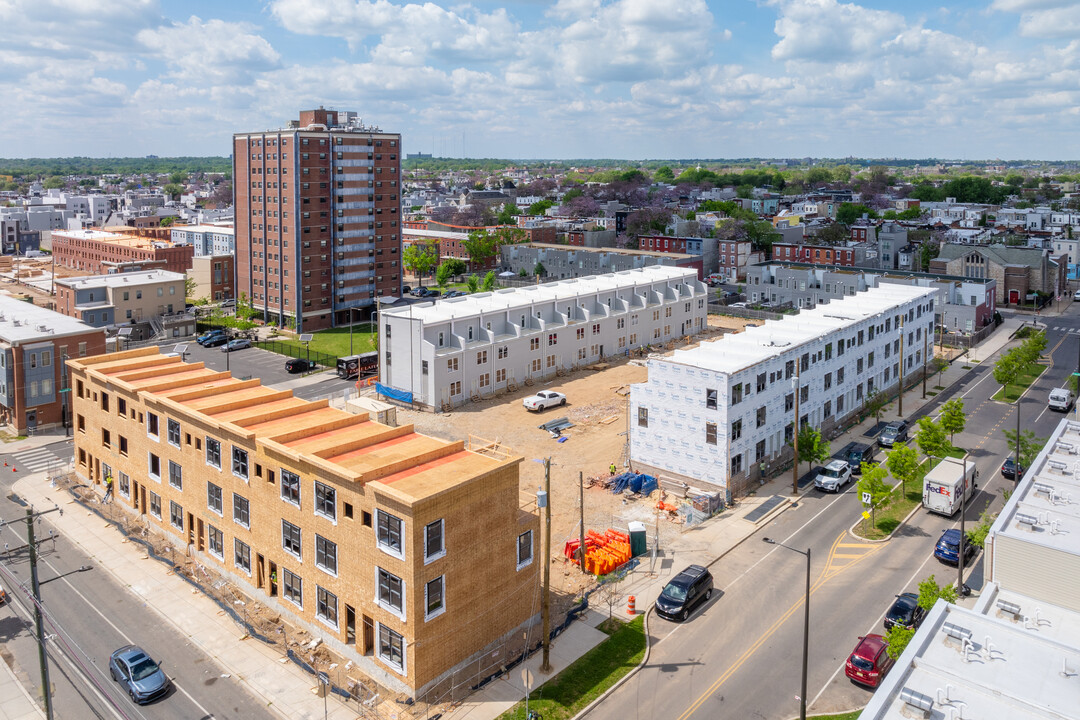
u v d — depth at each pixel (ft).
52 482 211.00
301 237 409.90
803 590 155.53
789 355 217.56
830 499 200.75
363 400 225.56
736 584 158.20
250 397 178.29
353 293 440.86
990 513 189.26
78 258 616.80
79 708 122.01
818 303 440.45
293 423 162.20
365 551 127.24
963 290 397.19
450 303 309.83
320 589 138.31
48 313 292.81
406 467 134.82
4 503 197.67
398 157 454.81
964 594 149.59
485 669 130.52
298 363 333.42
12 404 251.39
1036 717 79.00
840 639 138.72
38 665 133.39
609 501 199.82
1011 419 264.52
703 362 205.36
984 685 83.25
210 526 163.53
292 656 133.90
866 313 272.51
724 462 194.49
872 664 124.57
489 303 310.04
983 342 383.86
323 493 134.41
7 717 119.96
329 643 137.39
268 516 147.13
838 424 251.80
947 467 196.75
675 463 205.46
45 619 146.20
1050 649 92.02
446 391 277.44
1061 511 120.26
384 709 121.19
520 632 141.79
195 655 135.85
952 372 328.49
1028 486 129.80
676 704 121.70
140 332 406.41
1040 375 323.57
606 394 294.87
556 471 220.02
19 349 248.32
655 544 170.50
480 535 131.34
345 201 428.15
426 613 122.62
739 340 232.94
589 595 154.30
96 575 162.71
